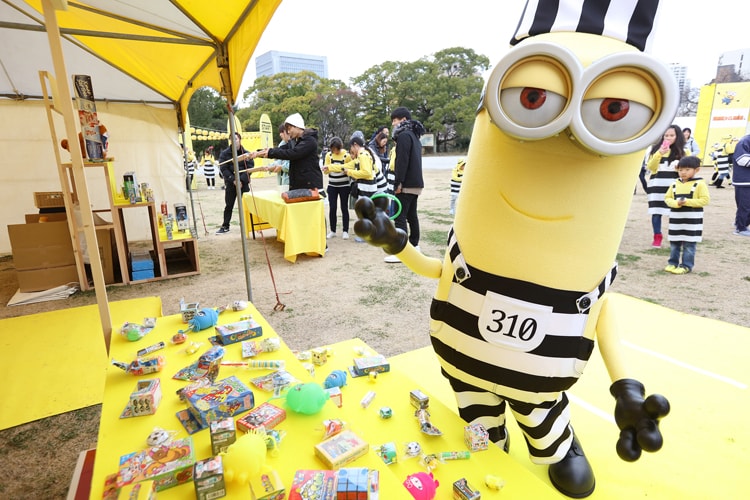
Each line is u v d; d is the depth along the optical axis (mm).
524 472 1357
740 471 1770
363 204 1312
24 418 2244
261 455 1052
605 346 1325
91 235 1964
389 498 1010
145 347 1827
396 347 3066
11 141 5562
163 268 4750
